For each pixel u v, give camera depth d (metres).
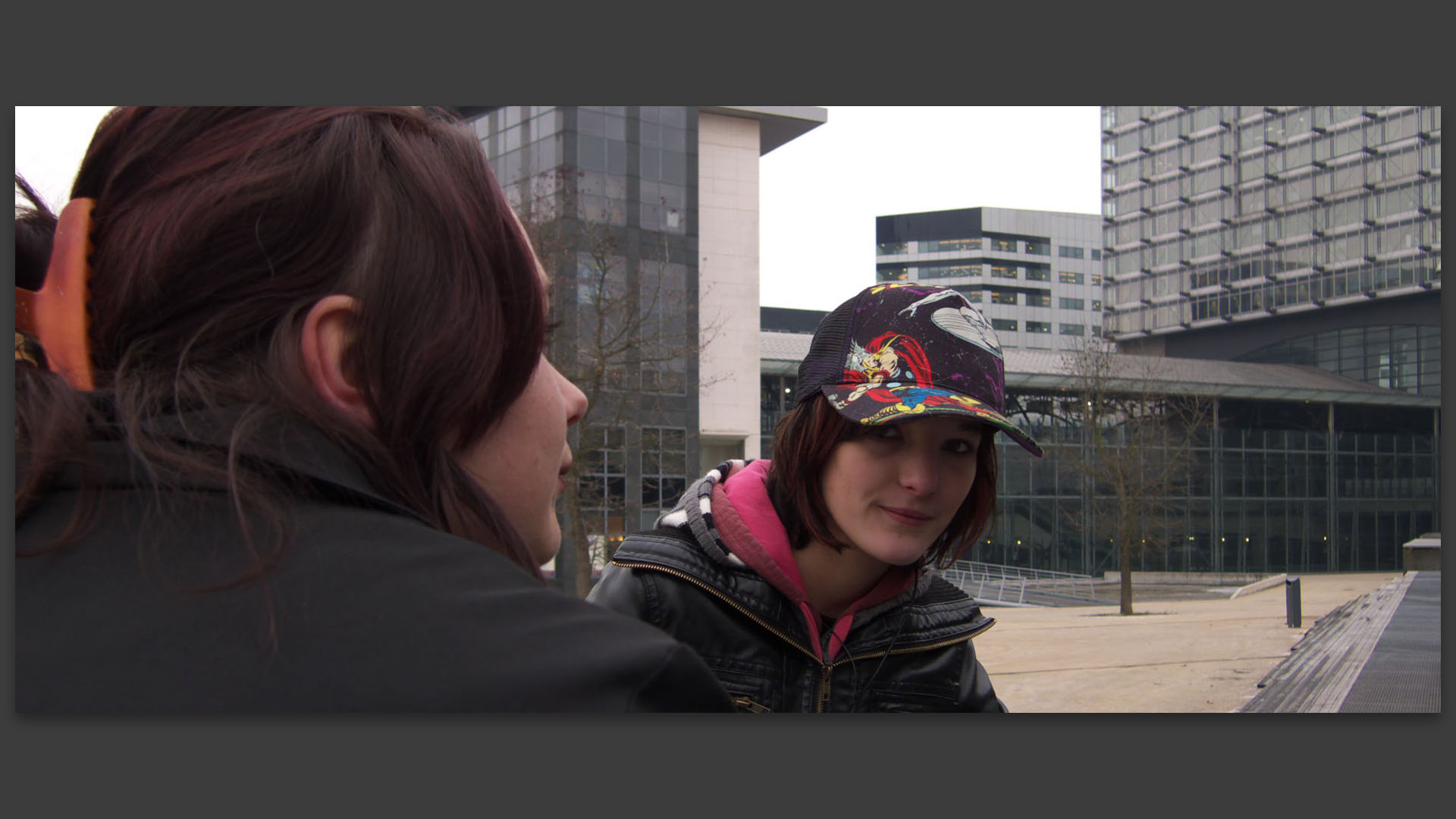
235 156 0.57
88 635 0.47
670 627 1.48
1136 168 65.50
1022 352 46.09
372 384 0.56
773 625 1.47
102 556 0.49
